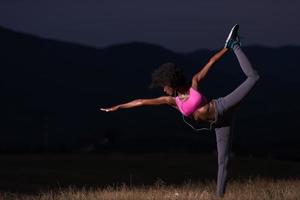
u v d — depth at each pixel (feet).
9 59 505.25
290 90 543.39
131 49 582.35
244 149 190.29
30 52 529.45
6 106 406.82
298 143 280.51
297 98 501.56
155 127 342.44
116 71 541.34
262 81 559.38
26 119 381.19
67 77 501.97
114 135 249.75
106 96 473.67
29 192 57.93
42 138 331.57
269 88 538.47
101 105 448.65
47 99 440.45
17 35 543.80
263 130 333.01
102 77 518.78
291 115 367.04
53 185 64.90
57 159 92.02
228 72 599.98
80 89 480.23
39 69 503.61
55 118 388.16
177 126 343.05
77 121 387.34
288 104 479.00
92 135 330.95
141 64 565.12
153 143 255.09
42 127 358.84
